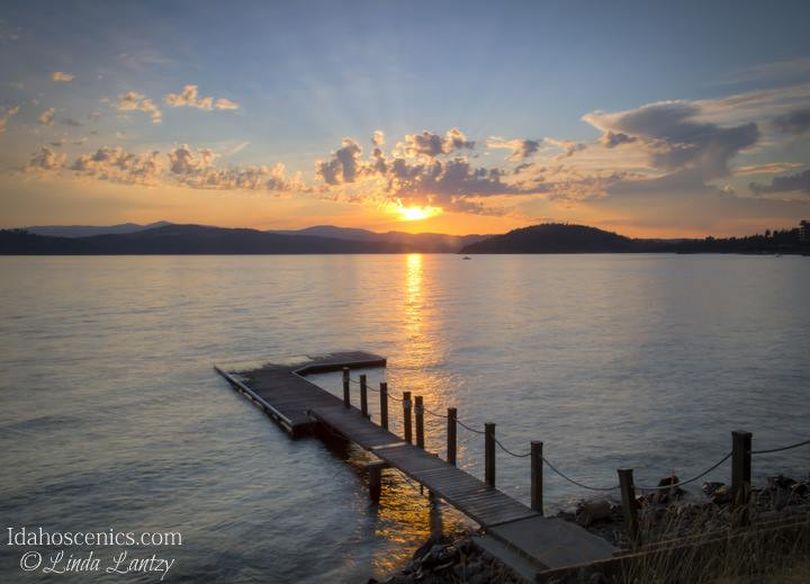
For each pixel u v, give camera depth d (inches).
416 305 3051.2
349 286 4640.8
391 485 725.3
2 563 534.3
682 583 316.5
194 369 1422.2
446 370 1407.5
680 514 481.4
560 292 3868.1
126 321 2369.6
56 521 617.6
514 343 1785.2
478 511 522.3
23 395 1162.6
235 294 3804.1
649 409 1028.5
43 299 3378.4
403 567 525.7
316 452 842.2
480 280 5467.5
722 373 1317.7
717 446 832.9
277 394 1103.6
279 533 595.5
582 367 1409.9
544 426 938.1
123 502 666.2
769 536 347.3
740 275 6028.5
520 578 413.1
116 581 507.5
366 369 1440.7
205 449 851.4
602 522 559.5
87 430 936.3
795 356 1507.1
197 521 621.3
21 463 786.8
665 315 2458.2
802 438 868.6
